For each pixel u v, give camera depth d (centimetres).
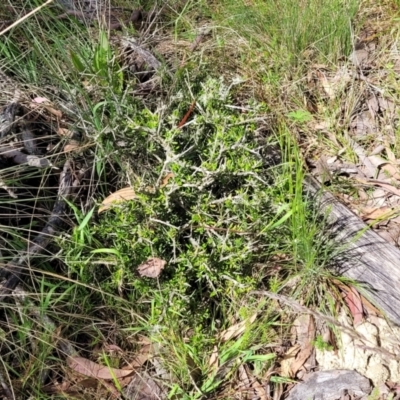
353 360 112
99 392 111
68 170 132
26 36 145
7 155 129
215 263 117
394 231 130
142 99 146
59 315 117
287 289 122
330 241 126
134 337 118
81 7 167
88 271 121
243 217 120
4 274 117
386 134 150
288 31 166
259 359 112
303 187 135
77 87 136
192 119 136
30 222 125
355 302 119
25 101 138
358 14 177
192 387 111
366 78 162
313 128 153
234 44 168
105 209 126
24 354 113
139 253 117
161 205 118
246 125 132
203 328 118
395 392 108
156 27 176
